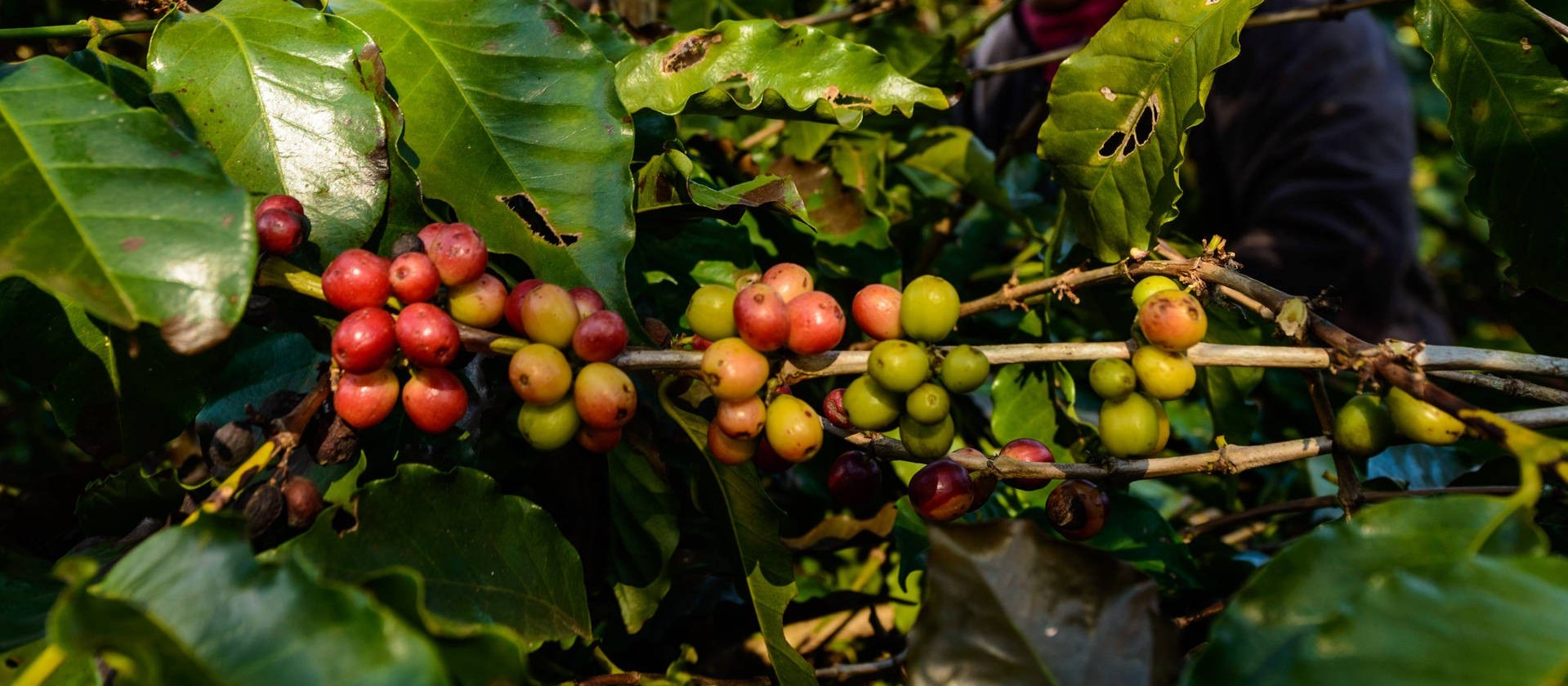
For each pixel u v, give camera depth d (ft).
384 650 0.81
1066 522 1.11
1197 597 1.41
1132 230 1.22
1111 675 0.94
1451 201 6.23
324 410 1.03
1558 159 1.20
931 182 2.05
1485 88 1.21
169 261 0.90
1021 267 2.02
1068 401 1.44
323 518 0.97
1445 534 0.92
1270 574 0.92
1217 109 2.96
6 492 1.58
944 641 0.95
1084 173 1.25
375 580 0.87
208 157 0.94
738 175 1.67
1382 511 0.94
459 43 1.18
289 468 1.12
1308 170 2.80
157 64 1.11
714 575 1.46
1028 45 2.90
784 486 1.74
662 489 1.28
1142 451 1.06
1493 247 1.27
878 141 1.74
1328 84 2.83
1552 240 1.24
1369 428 1.01
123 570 0.87
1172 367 1.03
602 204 1.14
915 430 1.05
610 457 1.29
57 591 1.07
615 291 1.13
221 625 0.83
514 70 1.17
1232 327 1.46
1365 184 2.75
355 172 1.09
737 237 1.47
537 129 1.16
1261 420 2.13
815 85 1.29
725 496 1.17
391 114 1.11
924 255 1.95
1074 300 1.25
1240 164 2.94
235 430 1.01
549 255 1.13
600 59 1.17
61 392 1.13
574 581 1.12
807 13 2.41
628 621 1.26
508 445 1.47
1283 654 0.89
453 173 1.15
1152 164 1.19
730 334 1.04
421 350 0.95
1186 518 2.01
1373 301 2.83
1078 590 0.97
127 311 0.89
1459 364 0.98
